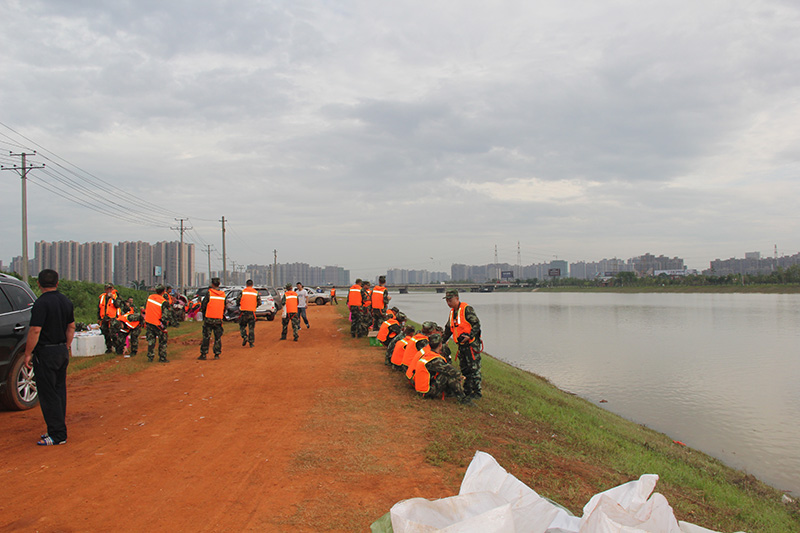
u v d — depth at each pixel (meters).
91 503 4.41
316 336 18.62
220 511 4.27
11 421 7.11
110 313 13.80
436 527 2.18
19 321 7.59
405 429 6.84
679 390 19.44
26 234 33.91
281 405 8.17
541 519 2.43
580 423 10.57
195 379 10.41
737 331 41.06
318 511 4.29
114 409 7.91
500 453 6.20
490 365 17.06
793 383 20.73
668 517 2.40
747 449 12.85
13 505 4.34
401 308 73.44
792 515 7.82
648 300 107.06
